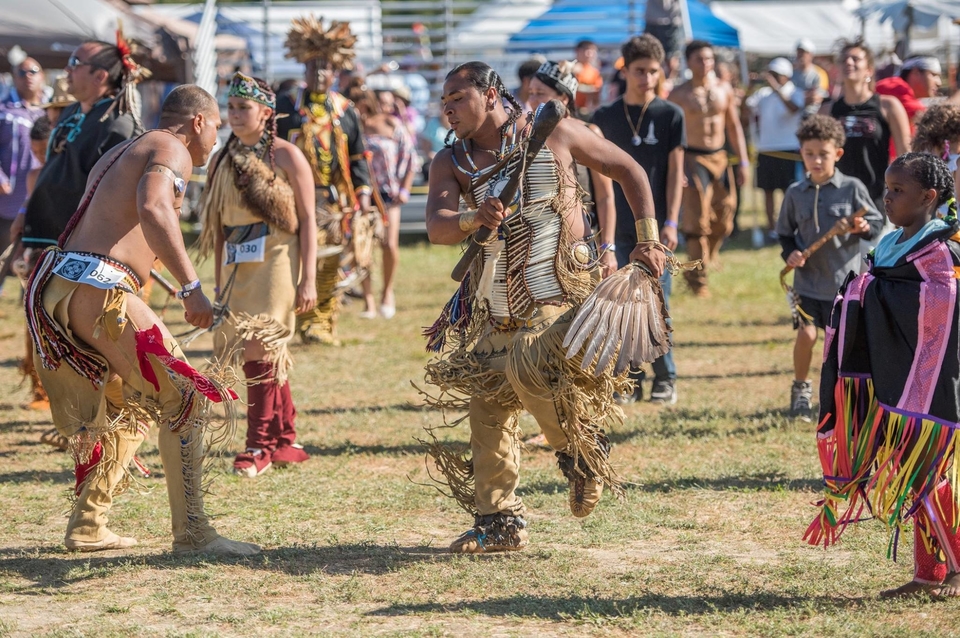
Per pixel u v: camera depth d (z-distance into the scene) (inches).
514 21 1387.8
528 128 287.0
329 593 271.3
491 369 293.0
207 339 705.0
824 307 462.0
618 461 402.9
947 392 252.2
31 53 995.3
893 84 587.2
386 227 759.1
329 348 656.4
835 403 263.6
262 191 391.2
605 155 285.9
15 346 681.0
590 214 305.1
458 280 275.6
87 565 290.2
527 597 265.7
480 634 243.0
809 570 283.9
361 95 745.0
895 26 1166.3
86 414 298.7
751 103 1257.4
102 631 245.3
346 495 367.9
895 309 255.3
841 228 443.8
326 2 1371.8
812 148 453.1
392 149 753.0
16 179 720.3
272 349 392.5
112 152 300.0
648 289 274.2
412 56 1402.6
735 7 1494.8
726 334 688.4
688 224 794.8
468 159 288.8
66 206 428.5
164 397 299.4
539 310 286.7
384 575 285.3
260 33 1354.6
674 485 369.4
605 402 286.0
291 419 412.2
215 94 1227.2
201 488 306.8
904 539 309.3
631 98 496.1
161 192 283.9
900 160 263.9
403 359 623.8
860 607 255.8
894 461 255.0
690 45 759.7
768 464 392.2
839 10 1488.7
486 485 304.0
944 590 259.1
